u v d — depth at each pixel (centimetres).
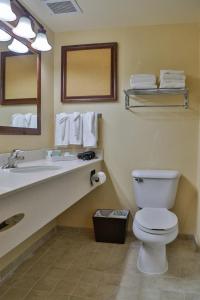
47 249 235
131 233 265
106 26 261
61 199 159
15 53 204
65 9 225
